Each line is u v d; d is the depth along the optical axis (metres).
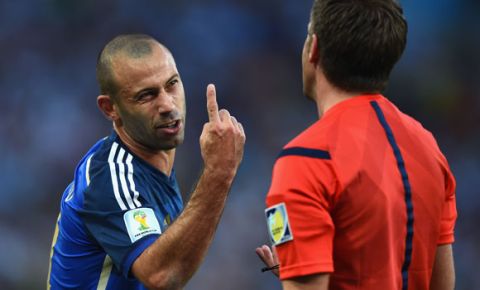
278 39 57.31
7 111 50.22
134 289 11.49
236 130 10.68
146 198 11.27
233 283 42.84
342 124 8.69
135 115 11.19
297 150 8.52
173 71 11.25
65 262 11.65
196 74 55.28
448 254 9.57
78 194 11.43
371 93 8.99
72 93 52.44
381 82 8.95
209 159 10.57
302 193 8.31
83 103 51.94
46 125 49.81
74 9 55.56
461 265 46.34
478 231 48.50
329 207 8.41
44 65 53.22
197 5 57.38
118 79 11.12
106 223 10.96
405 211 8.70
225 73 55.44
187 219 10.51
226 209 45.47
